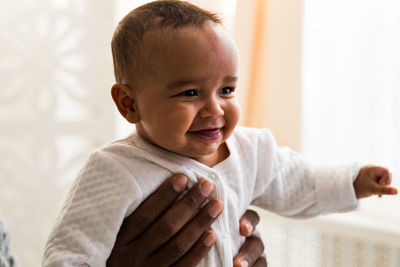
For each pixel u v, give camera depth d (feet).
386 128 4.40
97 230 2.14
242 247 2.60
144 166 2.30
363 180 2.77
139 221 2.27
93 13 5.28
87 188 2.26
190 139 2.13
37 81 5.42
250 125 4.72
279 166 2.74
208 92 2.08
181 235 2.28
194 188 2.28
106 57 5.28
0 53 5.44
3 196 5.62
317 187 2.79
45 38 5.38
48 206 5.57
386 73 4.35
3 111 5.52
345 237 4.42
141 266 2.33
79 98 5.42
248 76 4.54
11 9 5.39
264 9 4.61
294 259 4.78
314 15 4.65
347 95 4.58
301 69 4.43
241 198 2.53
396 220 4.44
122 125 5.51
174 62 2.04
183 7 2.22
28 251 5.66
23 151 5.54
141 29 2.14
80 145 5.49
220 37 2.09
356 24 4.46
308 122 4.79
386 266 4.17
